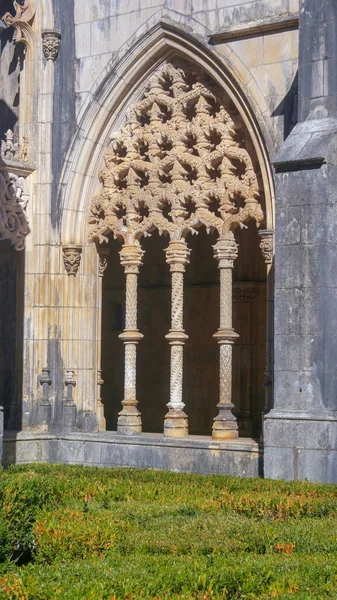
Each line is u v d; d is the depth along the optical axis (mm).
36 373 17922
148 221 17328
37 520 9367
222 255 16344
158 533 9133
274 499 10805
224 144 16438
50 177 18078
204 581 7348
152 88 17438
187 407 22547
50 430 17797
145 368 23328
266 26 15656
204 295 22500
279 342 14102
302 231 14008
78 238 18031
